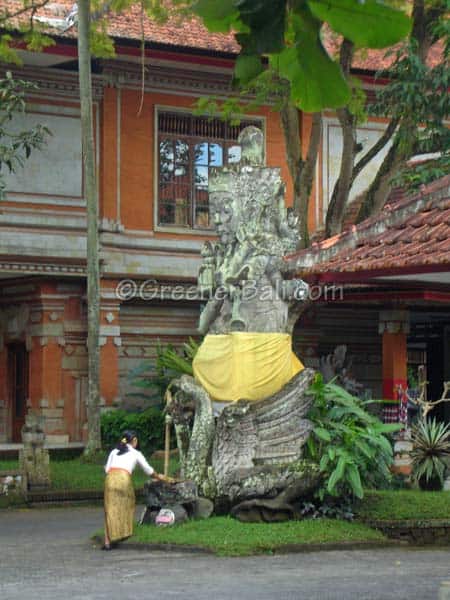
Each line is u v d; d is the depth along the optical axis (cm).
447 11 2009
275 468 1316
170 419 1400
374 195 2195
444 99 1983
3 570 1105
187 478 1333
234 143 2681
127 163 2536
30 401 2527
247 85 295
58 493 1800
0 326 2633
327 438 1304
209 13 251
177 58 2467
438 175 1986
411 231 1510
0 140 2375
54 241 2428
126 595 941
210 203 1441
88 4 2070
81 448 2403
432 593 934
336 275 1501
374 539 1250
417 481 1563
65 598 933
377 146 2208
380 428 1334
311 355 2769
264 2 248
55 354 2497
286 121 2184
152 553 1202
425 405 1664
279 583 994
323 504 1336
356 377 2831
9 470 1791
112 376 2516
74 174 2466
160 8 2091
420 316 2245
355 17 243
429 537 1290
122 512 1245
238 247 1409
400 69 1989
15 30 2222
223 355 1376
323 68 252
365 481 1376
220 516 1330
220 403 1369
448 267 1378
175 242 2583
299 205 2184
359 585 980
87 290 2388
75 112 2475
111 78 2512
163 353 2373
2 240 2373
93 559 1173
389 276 1459
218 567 1097
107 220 2503
